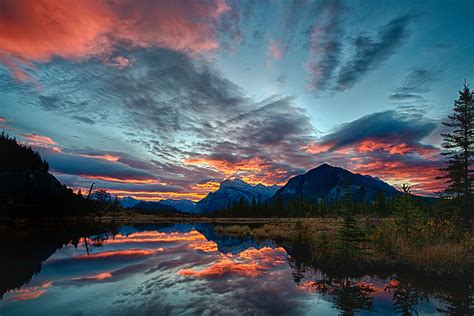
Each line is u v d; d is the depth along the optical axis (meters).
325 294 9.26
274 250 19.11
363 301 8.61
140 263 14.42
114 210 101.31
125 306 7.84
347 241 14.35
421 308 8.09
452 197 21.00
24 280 10.87
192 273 12.13
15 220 57.66
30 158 100.12
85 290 9.45
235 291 9.45
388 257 13.73
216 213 126.62
